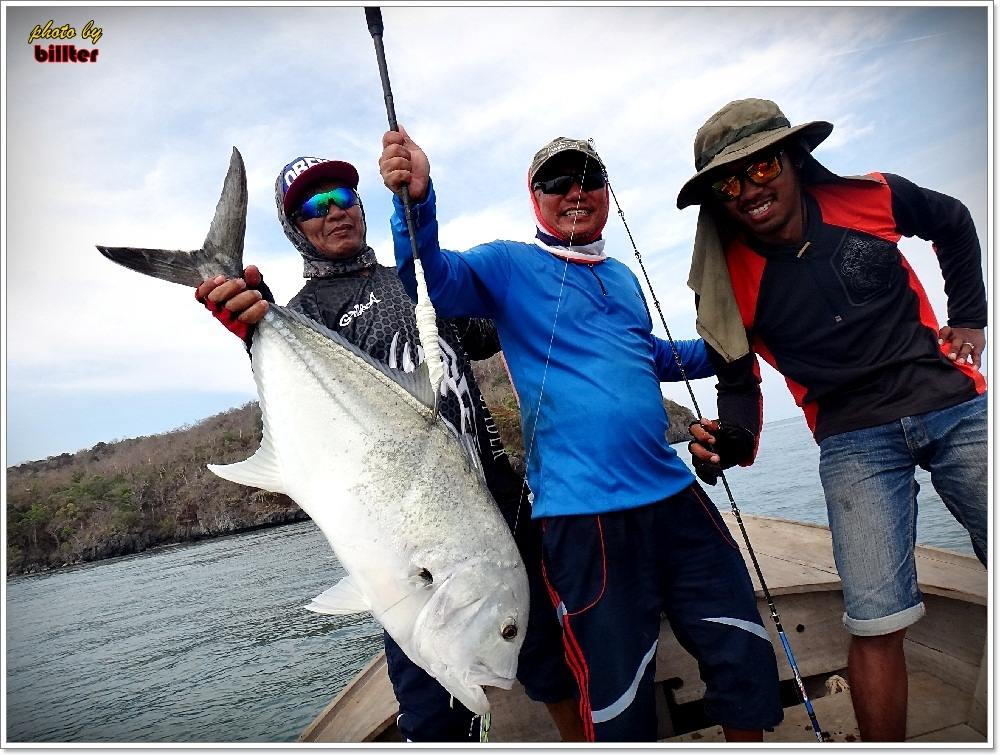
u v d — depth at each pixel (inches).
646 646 79.6
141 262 84.9
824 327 90.7
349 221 104.3
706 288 96.9
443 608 70.0
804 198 92.2
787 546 147.1
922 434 85.5
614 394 85.0
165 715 208.8
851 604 85.3
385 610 70.6
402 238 78.2
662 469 86.6
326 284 105.2
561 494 82.9
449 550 71.5
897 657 83.2
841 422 90.6
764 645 83.3
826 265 89.7
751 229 91.6
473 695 69.9
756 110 88.6
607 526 80.7
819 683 117.2
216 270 85.1
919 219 91.0
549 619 95.0
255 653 265.3
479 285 90.0
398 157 73.4
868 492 86.6
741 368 98.2
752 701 80.2
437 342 70.7
